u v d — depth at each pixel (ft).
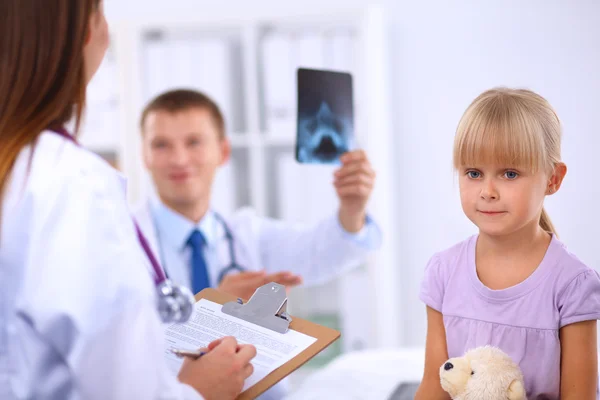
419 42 8.59
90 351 2.12
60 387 2.16
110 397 2.14
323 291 8.59
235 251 6.24
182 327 3.02
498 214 2.54
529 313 2.58
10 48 2.37
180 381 2.55
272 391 5.38
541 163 2.49
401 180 8.75
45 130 2.43
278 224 6.63
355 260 6.18
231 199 8.44
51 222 2.20
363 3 8.70
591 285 2.50
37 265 2.15
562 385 2.52
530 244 2.67
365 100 7.95
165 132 5.87
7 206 2.24
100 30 2.64
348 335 8.29
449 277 2.84
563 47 8.16
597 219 7.68
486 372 2.44
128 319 2.18
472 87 8.49
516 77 8.34
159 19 8.12
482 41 8.43
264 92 8.34
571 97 8.14
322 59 8.11
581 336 2.50
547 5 8.18
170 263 5.88
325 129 5.05
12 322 2.17
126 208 2.44
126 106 8.17
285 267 6.41
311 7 8.51
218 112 6.30
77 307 2.11
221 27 8.45
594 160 7.91
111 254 2.22
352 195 5.57
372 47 7.91
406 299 8.87
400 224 8.80
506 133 2.47
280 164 8.35
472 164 2.58
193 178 5.93
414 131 8.68
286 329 2.91
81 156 2.37
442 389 2.78
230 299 3.19
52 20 2.40
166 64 8.27
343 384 5.33
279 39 8.16
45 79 2.40
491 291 2.66
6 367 2.18
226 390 2.55
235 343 2.73
